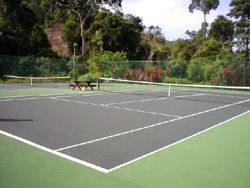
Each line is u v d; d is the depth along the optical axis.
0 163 5.95
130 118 11.52
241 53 44.66
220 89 31.00
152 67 34.38
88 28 48.72
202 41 50.38
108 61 37.41
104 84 33.12
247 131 9.80
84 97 18.64
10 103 14.84
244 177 5.61
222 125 10.80
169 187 5.06
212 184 5.25
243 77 30.25
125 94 21.58
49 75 35.97
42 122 10.15
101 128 9.49
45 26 55.03
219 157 6.79
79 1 47.09
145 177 5.48
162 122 10.94
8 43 38.00
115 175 5.53
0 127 9.19
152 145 7.68
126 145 7.60
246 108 16.02
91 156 6.60
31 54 40.28
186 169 5.96
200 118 12.16
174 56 50.66
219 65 31.81
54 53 42.81
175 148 7.45
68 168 5.80
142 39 56.31
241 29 46.50
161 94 22.81
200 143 8.03
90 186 5.01
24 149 6.94
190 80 33.25
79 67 37.16
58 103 15.33
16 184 4.99
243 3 46.41
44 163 6.03
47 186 4.95
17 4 40.19
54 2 48.69
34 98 17.34
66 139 7.99
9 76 31.92
